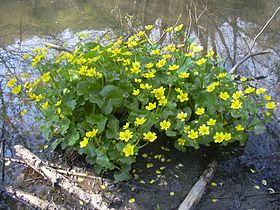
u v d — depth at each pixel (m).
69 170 0.85
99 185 0.81
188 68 0.86
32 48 1.42
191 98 0.88
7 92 1.15
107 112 0.81
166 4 1.81
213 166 0.82
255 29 1.53
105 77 0.84
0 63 1.31
